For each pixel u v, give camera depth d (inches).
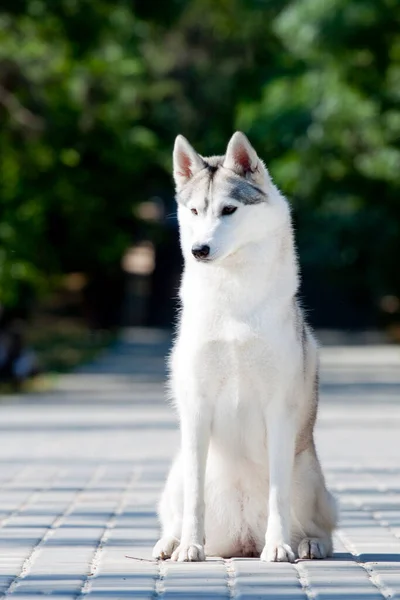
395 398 979.3
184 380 316.8
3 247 1200.8
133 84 1348.4
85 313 2346.2
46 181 1280.8
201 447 315.6
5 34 1164.5
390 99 1601.9
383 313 2236.7
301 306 335.6
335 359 1565.0
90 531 367.9
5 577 291.7
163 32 2031.3
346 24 1505.9
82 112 1229.1
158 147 1649.9
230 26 2164.1
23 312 1439.5
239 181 313.6
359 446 636.7
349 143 1673.2
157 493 459.5
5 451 615.2
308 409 323.6
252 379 310.7
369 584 279.0
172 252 2588.6
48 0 1217.4
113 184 1501.0
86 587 280.4
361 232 1788.9
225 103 2171.5
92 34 1270.9
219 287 310.2
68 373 1300.4
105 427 741.9
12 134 1184.8
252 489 321.1
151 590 274.7
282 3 1871.3
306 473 323.6
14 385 1064.2
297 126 1674.5
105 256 1674.5
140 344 1916.8
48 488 474.9
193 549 311.7
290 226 318.7
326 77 1651.1
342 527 377.7
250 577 286.7
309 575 290.0
